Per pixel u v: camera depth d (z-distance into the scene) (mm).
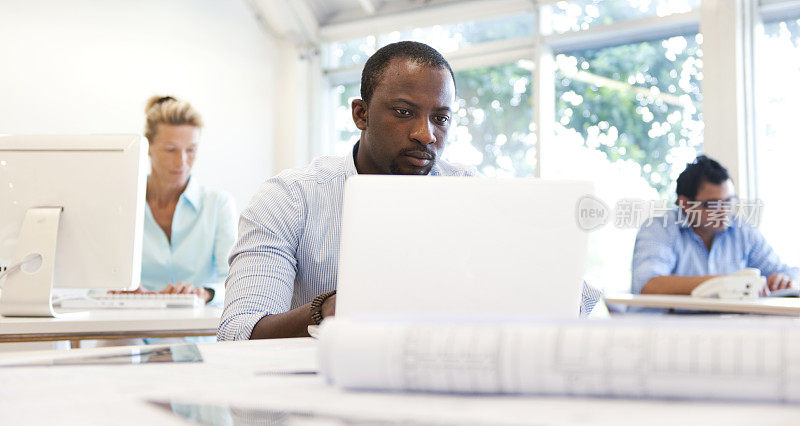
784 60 3725
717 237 2047
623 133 4258
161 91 4738
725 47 3730
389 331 560
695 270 2059
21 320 1716
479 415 478
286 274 1447
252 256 1429
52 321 1707
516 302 880
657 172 4113
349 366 563
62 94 4332
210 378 681
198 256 2949
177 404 550
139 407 542
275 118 5395
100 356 849
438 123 1525
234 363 792
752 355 488
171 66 4785
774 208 3656
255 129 5242
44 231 1757
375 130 1526
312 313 1132
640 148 4191
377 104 1518
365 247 875
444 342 545
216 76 5016
